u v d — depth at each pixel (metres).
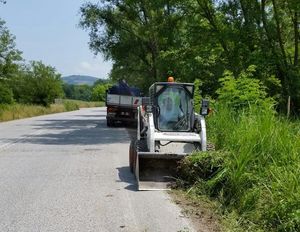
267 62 21.20
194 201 8.22
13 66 58.69
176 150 10.24
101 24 41.12
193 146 10.28
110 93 29.50
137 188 9.45
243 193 7.57
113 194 8.93
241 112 12.82
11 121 37.53
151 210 7.71
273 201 6.73
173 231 6.56
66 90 161.00
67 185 9.81
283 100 20.98
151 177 9.50
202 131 10.24
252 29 21.89
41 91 67.00
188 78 23.72
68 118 43.31
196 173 9.10
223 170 8.45
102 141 19.64
